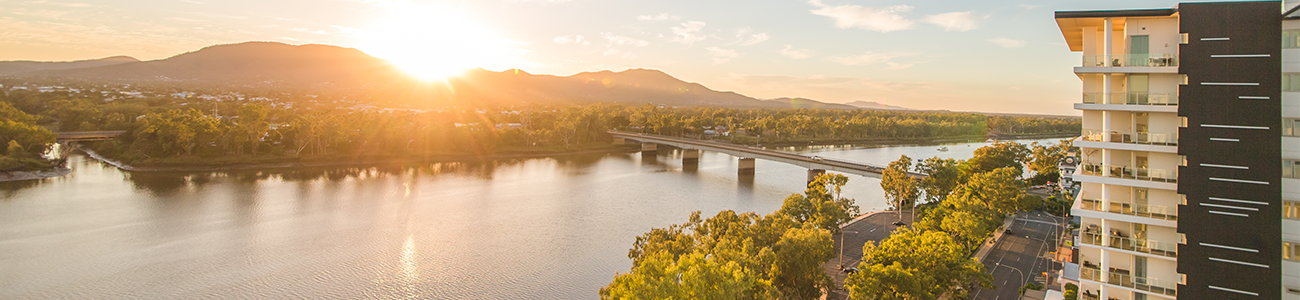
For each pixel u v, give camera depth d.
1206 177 47.50
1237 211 46.69
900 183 144.50
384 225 134.00
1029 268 101.19
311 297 91.31
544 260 109.50
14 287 92.62
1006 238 121.25
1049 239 120.38
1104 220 55.56
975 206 112.38
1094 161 57.84
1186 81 48.09
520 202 163.75
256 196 165.75
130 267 102.62
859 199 175.00
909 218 143.88
